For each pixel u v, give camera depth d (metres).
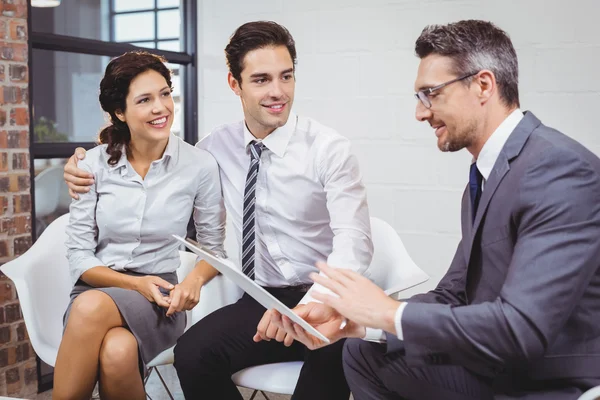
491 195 1.53
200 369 1.98
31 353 2.91
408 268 2.22
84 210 2.21
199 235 2.35
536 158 1.44
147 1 3.41
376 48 3.11
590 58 2.75
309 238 2.19
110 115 2.19
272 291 2.21
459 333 1.40
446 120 1.56
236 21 3.43
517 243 1.43
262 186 2.18
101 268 2.16
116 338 1.97
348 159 2.10
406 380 1.75
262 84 2.03
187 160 2.24
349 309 1.48
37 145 2.95
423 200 3.07
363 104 3.16
